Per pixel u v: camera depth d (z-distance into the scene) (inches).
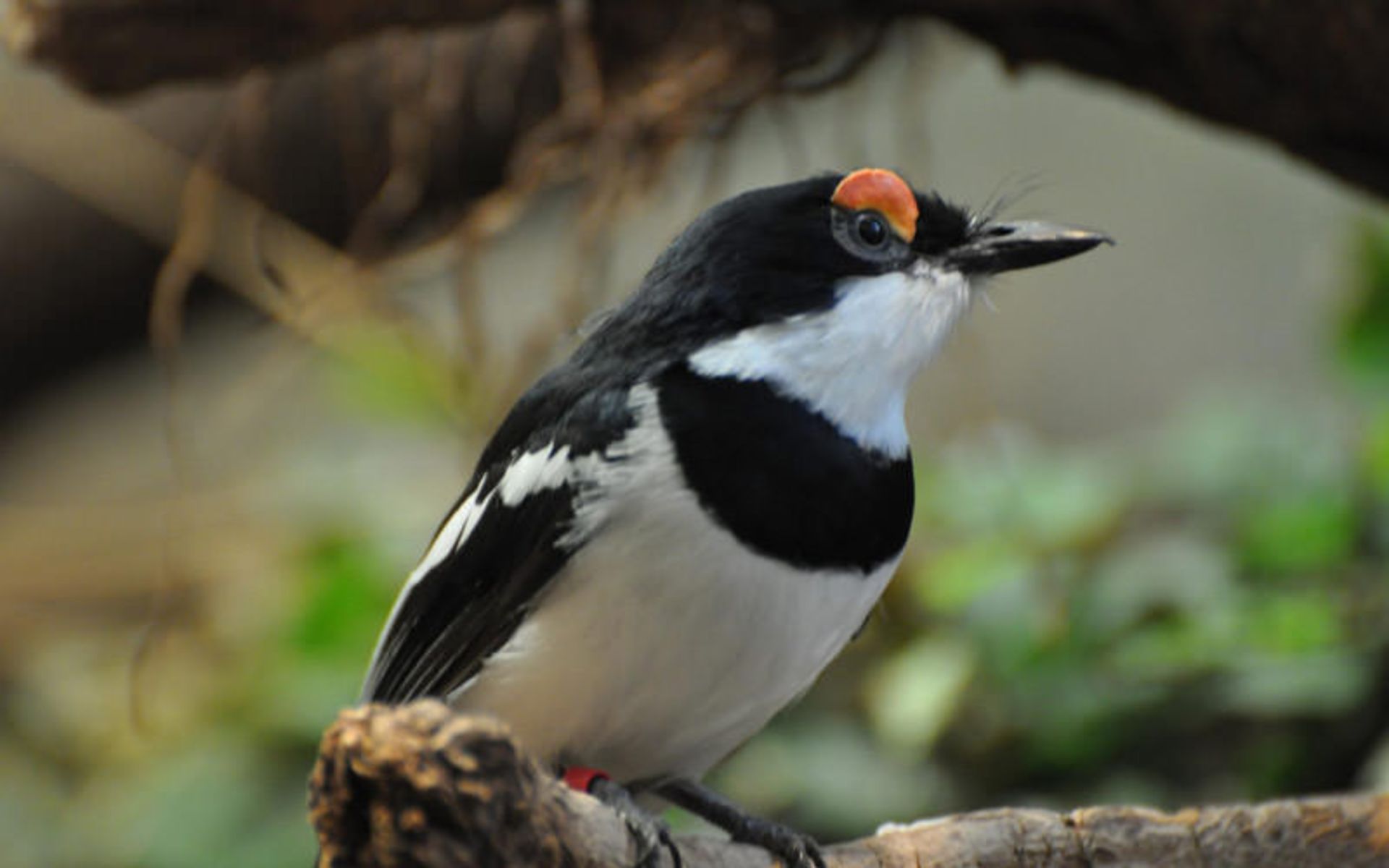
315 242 444.8
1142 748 377.1
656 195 380.5
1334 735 371.6
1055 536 387.5
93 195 462.3
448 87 393.1
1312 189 690.8
